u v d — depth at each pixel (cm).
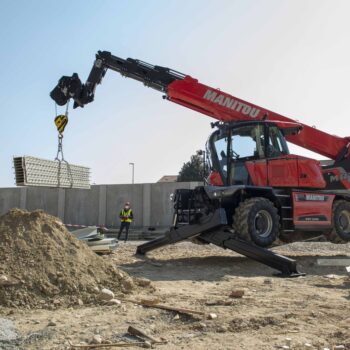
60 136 985
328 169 1216
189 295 633
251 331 455
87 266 634
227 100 1170
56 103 1127
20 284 560
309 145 1234
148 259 1065
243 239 969
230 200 1045
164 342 415
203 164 1178
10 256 598
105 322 478
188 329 461
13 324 461
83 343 406
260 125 1091
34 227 655
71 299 562
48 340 412
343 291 680
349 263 1039
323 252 1309
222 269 930
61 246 646
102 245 1081
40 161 909
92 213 2962
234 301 586
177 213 1103
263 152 1078
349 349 395
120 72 1188
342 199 1211
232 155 1070
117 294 606
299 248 1400
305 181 1093
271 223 1008
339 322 487
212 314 500
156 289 675
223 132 1082
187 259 1087
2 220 673
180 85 1151
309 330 454
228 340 421
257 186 1020
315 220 1100
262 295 640
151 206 2808
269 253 880
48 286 572
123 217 1877
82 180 1050
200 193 1063
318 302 589
